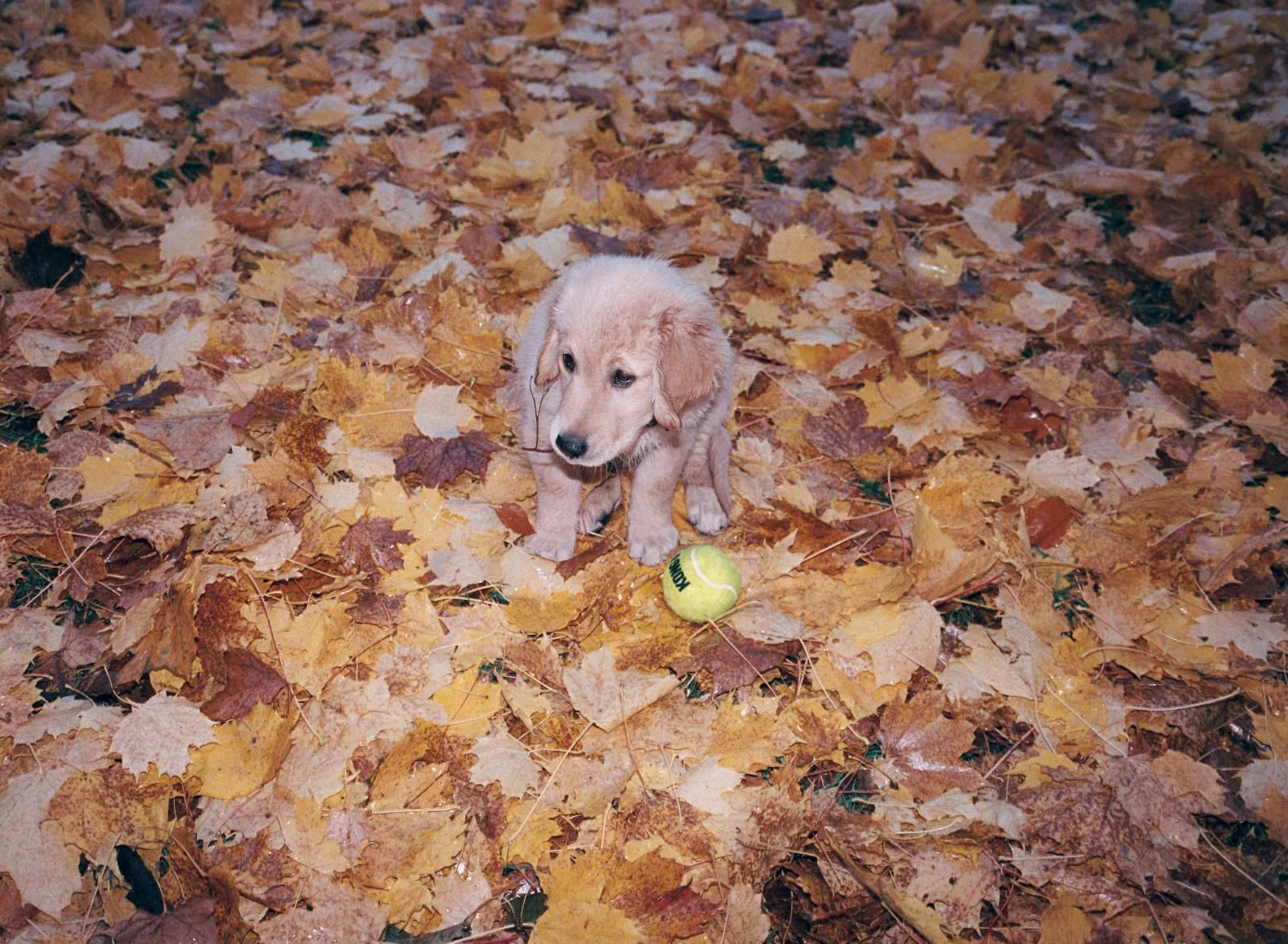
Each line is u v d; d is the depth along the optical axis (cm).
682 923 86
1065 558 114
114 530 104
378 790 91
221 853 87
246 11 195
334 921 84
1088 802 94
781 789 91
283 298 133
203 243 138
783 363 132
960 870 90
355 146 163
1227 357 134
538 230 148
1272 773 97
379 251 140
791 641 104
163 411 118
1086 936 87
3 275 130
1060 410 127
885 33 215
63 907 84
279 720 92
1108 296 149
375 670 98
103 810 88
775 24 215
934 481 119
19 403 118
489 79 182
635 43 202
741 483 119
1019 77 191
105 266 134
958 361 132
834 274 144
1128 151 176
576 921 84
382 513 109
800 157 170
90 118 163
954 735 97
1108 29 219
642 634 103
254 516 105
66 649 98
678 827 90
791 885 90
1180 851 93
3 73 170
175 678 96
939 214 161
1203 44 220
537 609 102
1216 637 106
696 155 169
